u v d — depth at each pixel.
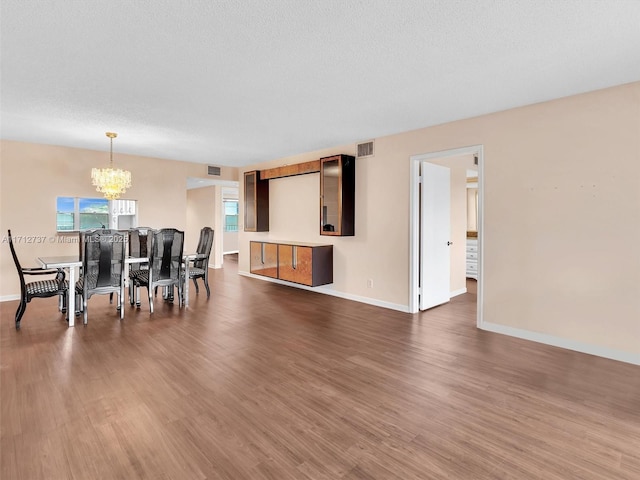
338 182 5.19
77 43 2.39
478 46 2.41
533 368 2.94
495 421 2.17
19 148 5.32
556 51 2.47
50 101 3.51
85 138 5.07
